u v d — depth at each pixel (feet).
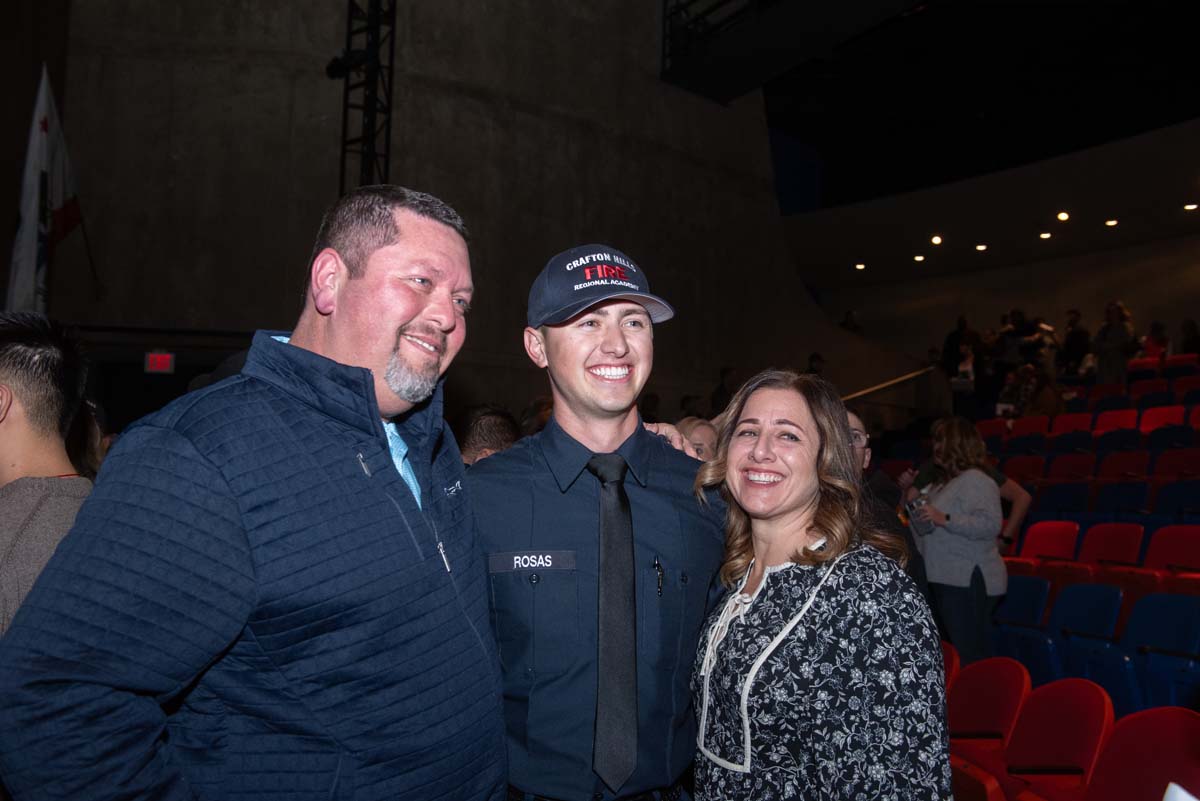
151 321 29.48
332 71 29.81
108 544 3.56
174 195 30.07
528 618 5.56
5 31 17.34
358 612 4.04
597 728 5.25
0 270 16.35
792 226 51.62
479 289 34.01
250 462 3.92
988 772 8.76
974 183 45.65
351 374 4.29
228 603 3.73
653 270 39.86
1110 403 31.53
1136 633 12.36
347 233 4.41
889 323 57.41
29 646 3.39
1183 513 18.74
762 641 5.14
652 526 5.88
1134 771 7.04
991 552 13.05
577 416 5.96
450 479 5.03
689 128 42.06
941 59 44.96
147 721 3.59
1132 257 49.47
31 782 3.39
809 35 36.11
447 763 4.24
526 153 36.04
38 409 5.39
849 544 5.32
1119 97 47.50
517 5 36.45
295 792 3.90
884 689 4.78
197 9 30.99
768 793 4.98
